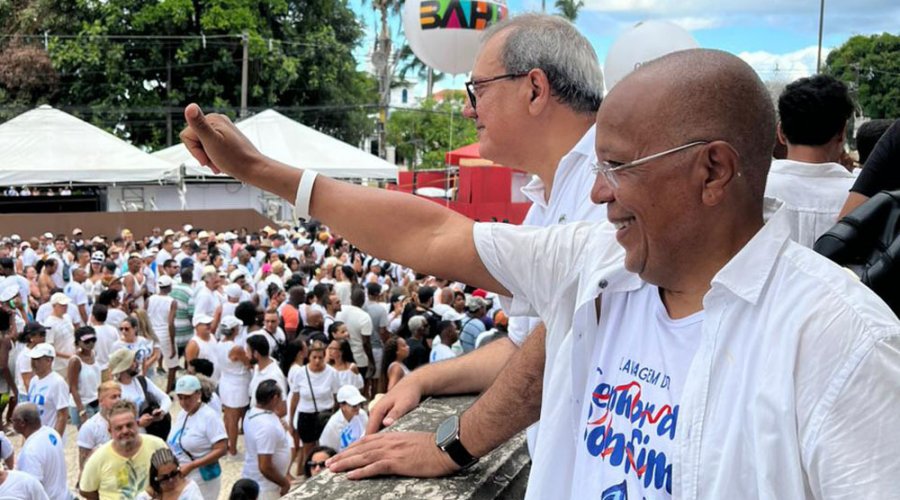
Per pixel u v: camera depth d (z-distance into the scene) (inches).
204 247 709.3
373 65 1603.1
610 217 44.8
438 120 1674.5
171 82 1245.7
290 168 64.8
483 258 57.9
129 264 536.1
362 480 66.0
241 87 1240.2
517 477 69.0
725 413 39.4
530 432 68.2
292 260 598.5
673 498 40.6
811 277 38.8
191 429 275.1
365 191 63.6
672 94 40.9
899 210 54.4
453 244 59.2
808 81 86.2
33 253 638.5
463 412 66.3
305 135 734.5
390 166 749.3
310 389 319.0
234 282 484.7
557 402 51.8
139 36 1217.4
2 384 380.5
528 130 75.7
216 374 381.4
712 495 39.2
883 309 37.4
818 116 84.5
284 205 1042.1
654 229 42.4
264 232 795.4
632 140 42.0
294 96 1317.7
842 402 35.8
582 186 70.7
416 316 370.6
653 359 44.7
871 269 52.7
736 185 41.1
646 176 41.7
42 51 1194.6
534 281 55.9
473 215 859.4
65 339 393.1
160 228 896.3
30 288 514.6
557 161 76.2
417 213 61.5
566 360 51.7
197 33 1258.0
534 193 85.4
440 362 83.5
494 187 860.0
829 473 35.7
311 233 804.0
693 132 40.6
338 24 1375.5
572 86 73.8
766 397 37.6
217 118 65.1
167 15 1210.6
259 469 275.3
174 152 826.2
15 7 1286.9
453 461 64.4
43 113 740.7
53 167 680.4
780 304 38.9
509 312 61.3
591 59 75.4
